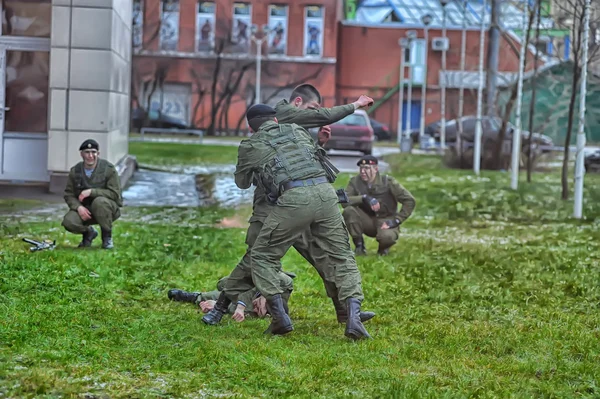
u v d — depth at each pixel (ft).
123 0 98.02
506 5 202.18
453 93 221.46
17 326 32.94
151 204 85.30
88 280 43.45
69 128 84.23
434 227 75.87
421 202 94.22
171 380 27.55
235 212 80.94
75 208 54.03
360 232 57.36
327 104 254.47
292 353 30.96
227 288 36.06
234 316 35.99
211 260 53.06
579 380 29.50
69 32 84.07
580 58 102.42
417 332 35.60
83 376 27.40
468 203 94.38
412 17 268.21
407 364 30.40
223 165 127.95
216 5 247.09
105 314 36.50
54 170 84.07
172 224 69.97
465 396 26.73
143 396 25.70
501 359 31.83
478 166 140.77
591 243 67.21
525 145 154.51
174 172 112.37
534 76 121.29
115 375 27.76
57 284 41.88
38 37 85.81
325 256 34.24
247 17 249.14
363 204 56.90
